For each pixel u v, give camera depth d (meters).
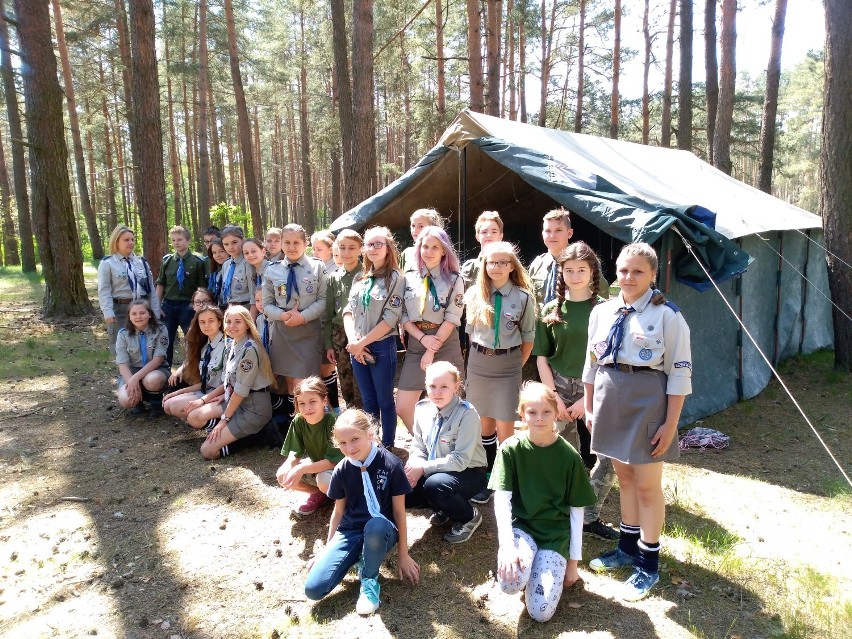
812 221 7.61
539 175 5.07
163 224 9.95
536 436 2.69
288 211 47.50
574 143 6.65
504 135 5.62
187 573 3.04
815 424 5.27
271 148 43.09
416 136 21.67
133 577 3.01
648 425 2.66
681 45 13.39
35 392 6.09
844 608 2.70
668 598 2.79
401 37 21.16
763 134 12.38
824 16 6.46
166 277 6.34
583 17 20.14
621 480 2.95
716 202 6.44
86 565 3.12
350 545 2.83
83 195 20.34
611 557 3.04
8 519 3.60
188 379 5.05
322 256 5.27
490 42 11.84
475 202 7.43
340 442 2.84
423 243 3.90
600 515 3.62
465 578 2.98
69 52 23.16
